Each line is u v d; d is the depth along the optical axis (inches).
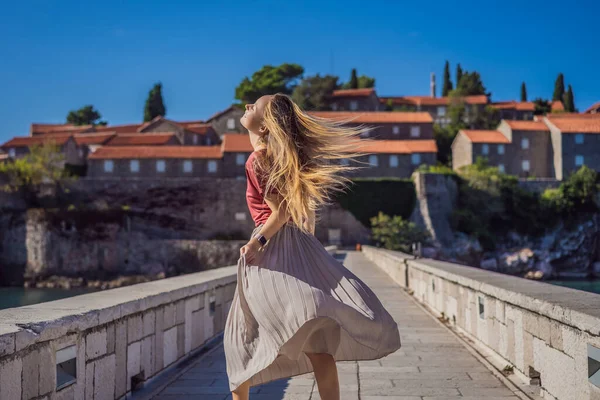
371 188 3403.1
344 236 3385.8
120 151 3575.3
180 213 3344.0
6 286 3164.4
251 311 141.4
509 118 5113.2
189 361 306.3
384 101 5196.9
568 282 3134.8
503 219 3535.9
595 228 3528.5
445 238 3336.6
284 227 146.3
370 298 141.6
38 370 160.1
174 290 287.7
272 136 141.7
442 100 5260.8
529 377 245.1
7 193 3233.3
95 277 3174.2
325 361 142.1
